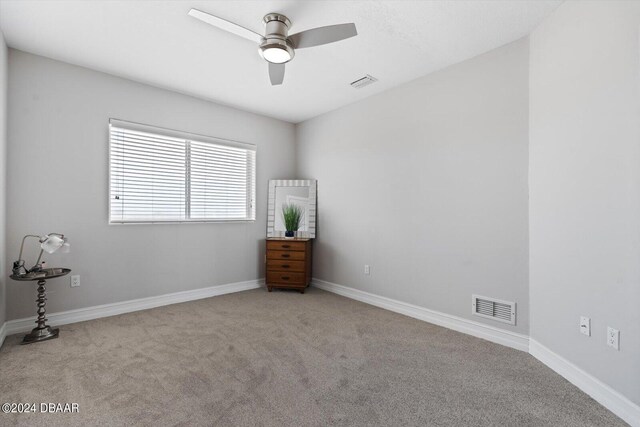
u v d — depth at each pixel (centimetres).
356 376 198
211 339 255
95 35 244
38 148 275
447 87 290
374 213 360
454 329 282
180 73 310
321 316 315
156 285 345
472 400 174
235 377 196
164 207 352
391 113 342
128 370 203
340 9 211
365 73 306
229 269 407
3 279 246
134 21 226
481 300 264
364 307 347
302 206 440
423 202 309
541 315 221
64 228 288
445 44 252
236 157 415
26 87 269
